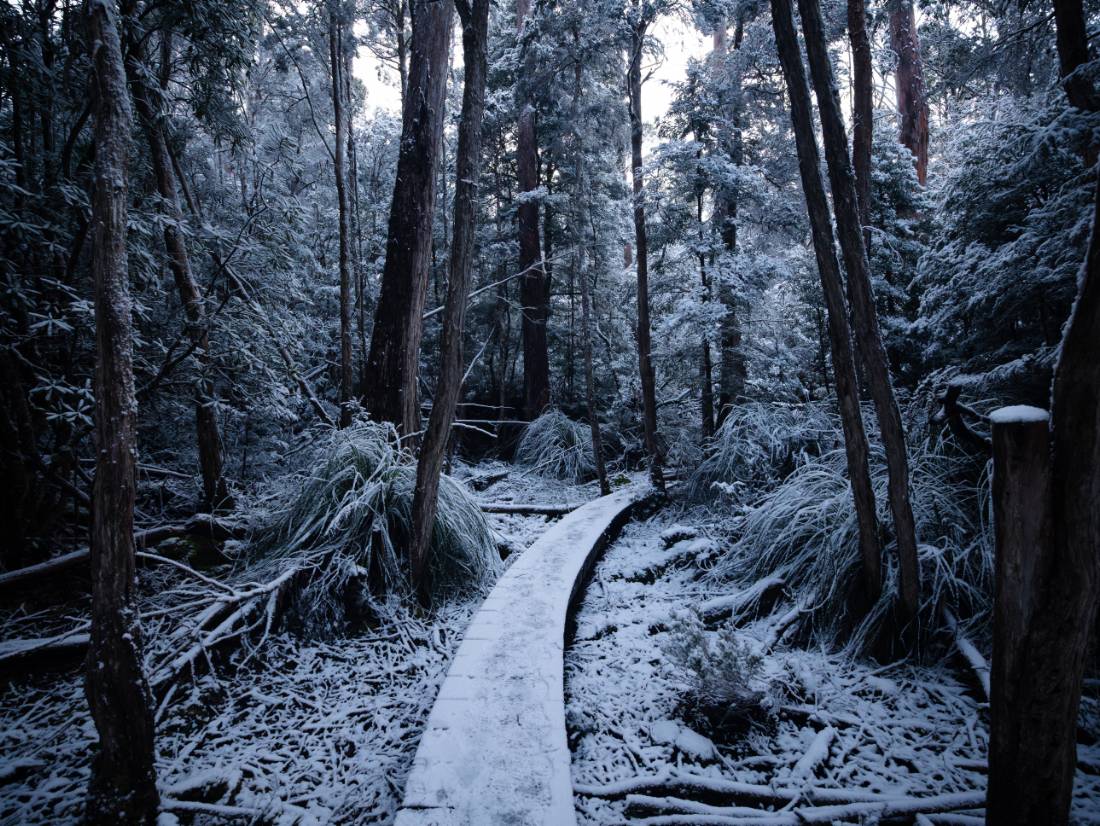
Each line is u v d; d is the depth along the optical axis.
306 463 5.81
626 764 2.39
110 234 1.91
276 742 2.58
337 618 3.63
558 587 3.88
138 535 4.14
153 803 2.01
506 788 1.99
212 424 4.98
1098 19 4.75
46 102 3.96
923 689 2.85
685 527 5.27
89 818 1.92
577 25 6.43
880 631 3.16
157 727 2.59
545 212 11.63
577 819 2.03
